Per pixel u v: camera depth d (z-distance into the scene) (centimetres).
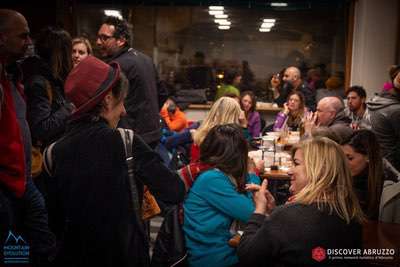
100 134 173
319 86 703
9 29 229
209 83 735
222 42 729
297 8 703
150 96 355
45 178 178
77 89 174
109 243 171
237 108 362
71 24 699
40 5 672
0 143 205
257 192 219
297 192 192
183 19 723
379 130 362
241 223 230
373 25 646
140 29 726
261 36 723
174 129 589
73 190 171
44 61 266
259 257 179
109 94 176
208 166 232
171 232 227
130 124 347
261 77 733
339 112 413
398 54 648
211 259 223
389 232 215
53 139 261
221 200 223
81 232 172
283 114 545
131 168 174
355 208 179
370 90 657
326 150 181
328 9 700
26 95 254
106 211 171
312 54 718
